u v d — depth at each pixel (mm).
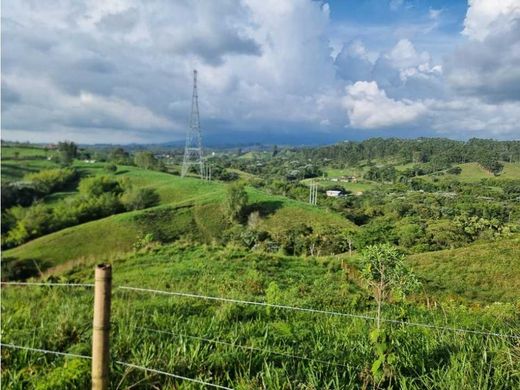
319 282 16938
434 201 100812
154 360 4207
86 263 25406
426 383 3781
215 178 133500
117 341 4664
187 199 88750
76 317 5914
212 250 24125
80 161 106000
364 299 12547
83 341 4988
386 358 3908
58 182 81500
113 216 73562
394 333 5078
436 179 127438
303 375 4047
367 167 165000
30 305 7078
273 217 83562
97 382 3311
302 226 75562
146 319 6062
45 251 58938
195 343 4699
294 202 92312
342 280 17156
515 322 6633
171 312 7172
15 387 3855
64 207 71812
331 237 68312
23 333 5066
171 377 3996
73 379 3805
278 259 22312
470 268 44438
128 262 23000
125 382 3846
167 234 72562
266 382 3850
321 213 87062
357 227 77062
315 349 4699
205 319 6328
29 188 73250
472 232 70188
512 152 142375
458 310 9469
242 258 22188
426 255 51438
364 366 4148
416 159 159750
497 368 4047
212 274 18219
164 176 109938
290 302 11516
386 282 5961
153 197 89000
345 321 7090
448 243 63125
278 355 4582
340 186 136125
